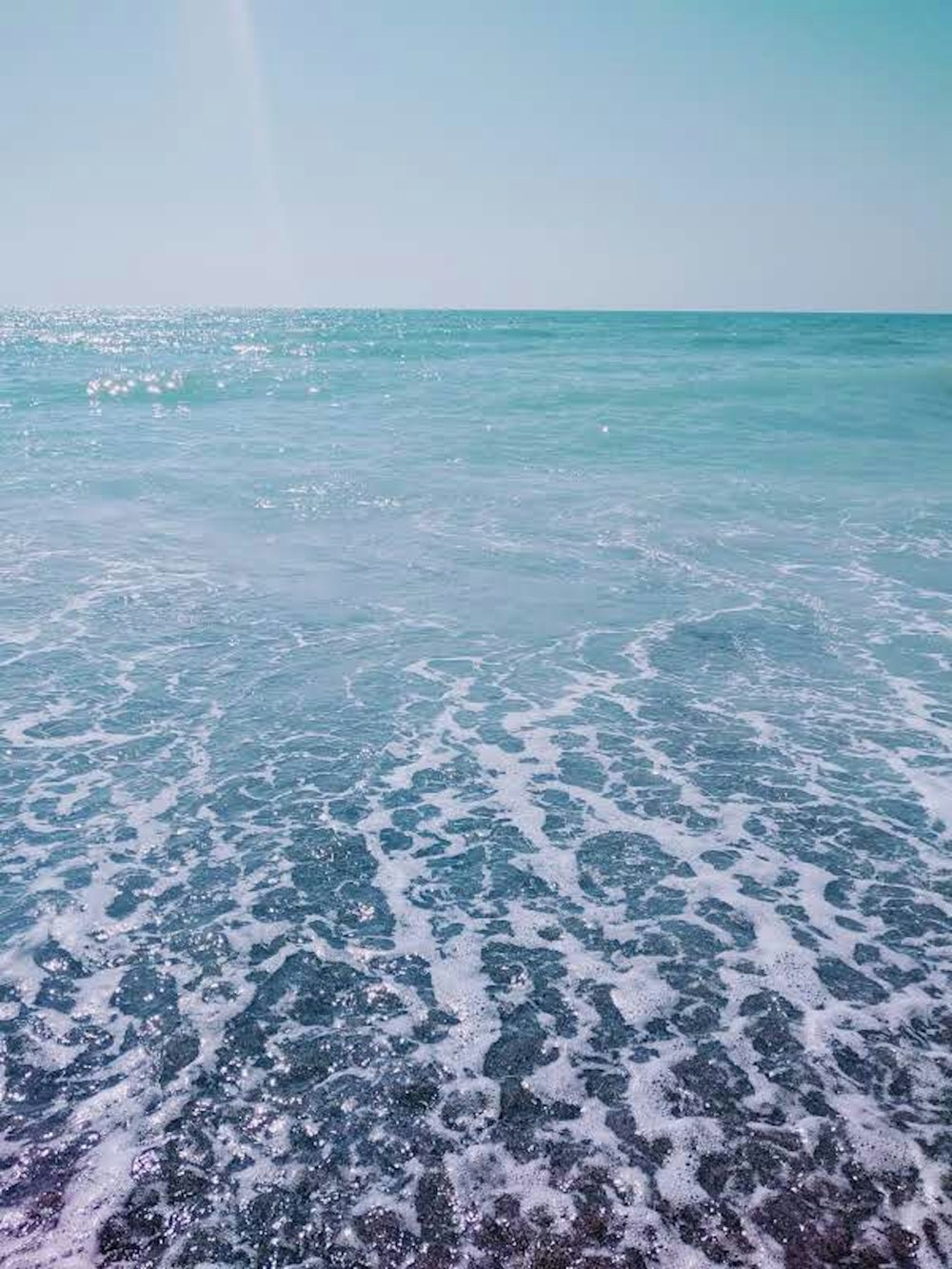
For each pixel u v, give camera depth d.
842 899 4.82
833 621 9.04
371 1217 3.06
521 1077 3.64
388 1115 3.46
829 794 5.87
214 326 103.12
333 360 40.38
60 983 4.12
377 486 14.63
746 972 4.25
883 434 20.05
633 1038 3.85
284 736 6.62
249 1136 3.36
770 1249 2.95
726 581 10.27
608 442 18.88
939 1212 3.07
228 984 4.15
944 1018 3.96
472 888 4.91
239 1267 2.89
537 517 12.92
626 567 10.73
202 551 11.12
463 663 8.00
